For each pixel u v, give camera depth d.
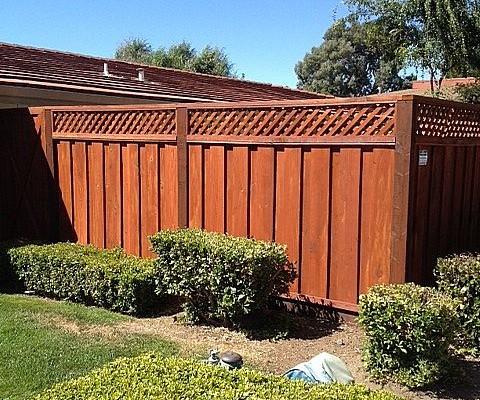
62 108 7.70
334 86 44.50
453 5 12.23
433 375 3.90
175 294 5.58
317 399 2.46
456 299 4.28
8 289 6.93
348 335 5.09
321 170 5.47
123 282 5.77
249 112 5.96
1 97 8.28
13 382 3.98
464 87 13.80
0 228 8.71
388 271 5.09
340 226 5.39
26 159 8.24
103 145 7.37
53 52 12.62
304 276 5.69
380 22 14.02
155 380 2.63
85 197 7.64
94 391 2.47
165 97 10.04
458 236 6.30
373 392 2.60
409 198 4.95
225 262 5.04
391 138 4.97
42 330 5.19
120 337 5.04
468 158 6.40
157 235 5.65
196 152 6.43
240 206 6.09
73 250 6.75
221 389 2.54
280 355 4.62
